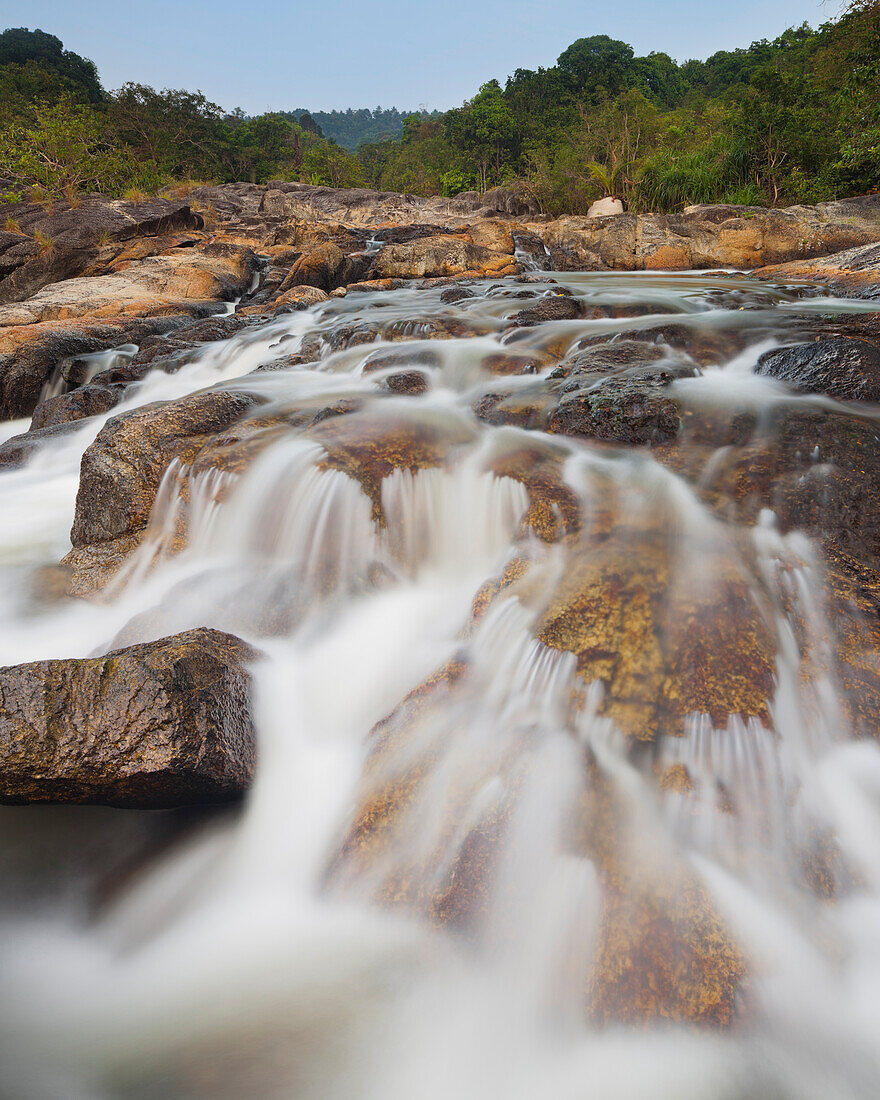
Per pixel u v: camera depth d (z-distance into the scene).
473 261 21.34
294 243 24.36
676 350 7.45
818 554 4.08
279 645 4.45
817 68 38.12
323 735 3.91
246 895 3.22
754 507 4.46
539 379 7.13
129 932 3.08
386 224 37.19
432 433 5.73
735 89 58.19
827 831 2.87
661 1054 2.38
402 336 9.58
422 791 3.17
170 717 3.39
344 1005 2.69
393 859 3.05
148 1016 2.71
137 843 3.52
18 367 12.84
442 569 5.17
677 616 3.39
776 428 5.14
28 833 3.54
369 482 5.16
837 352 6.05
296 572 4.90
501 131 74.50
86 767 3.35
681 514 4.37
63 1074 2.49
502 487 4.97
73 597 5.50
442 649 4.14
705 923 2.52
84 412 10.34
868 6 22.61
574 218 25.72
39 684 3.52
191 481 5.67
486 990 2.67
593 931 2.58
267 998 2.73
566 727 3.18
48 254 20.30
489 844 2.88
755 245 22.73
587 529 4.30
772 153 31.33
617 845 2.75
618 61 91.69
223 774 3.48
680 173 31.42
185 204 25.84
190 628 4.50
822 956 2.56
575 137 47.66
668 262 23.75
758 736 3.00
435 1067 2.49
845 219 22.89
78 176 30.02
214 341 13.38
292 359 9.84
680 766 2.96
